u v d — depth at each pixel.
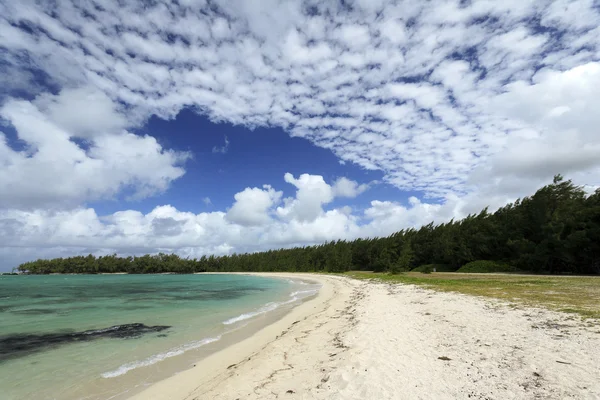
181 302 31.08
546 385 6.38
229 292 43.38
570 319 11.45
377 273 70.56
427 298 20.88
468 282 30.56
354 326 13.93
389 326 13.07
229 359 11.32
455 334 10.88
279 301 31.17
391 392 6.60
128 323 19.05
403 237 84.38
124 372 10.23
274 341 13.09
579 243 40.59
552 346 8.68
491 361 7.96
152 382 9.27
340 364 8.70
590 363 7.28
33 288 54.16
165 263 166.25
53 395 8.52
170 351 12.70
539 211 47.66
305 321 17.70
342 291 36.06
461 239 63.56
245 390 7.75
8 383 9.37
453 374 7.34
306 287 49.97
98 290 48.81
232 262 162.75
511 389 6.35
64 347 13.43
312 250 121.62
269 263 133.00
